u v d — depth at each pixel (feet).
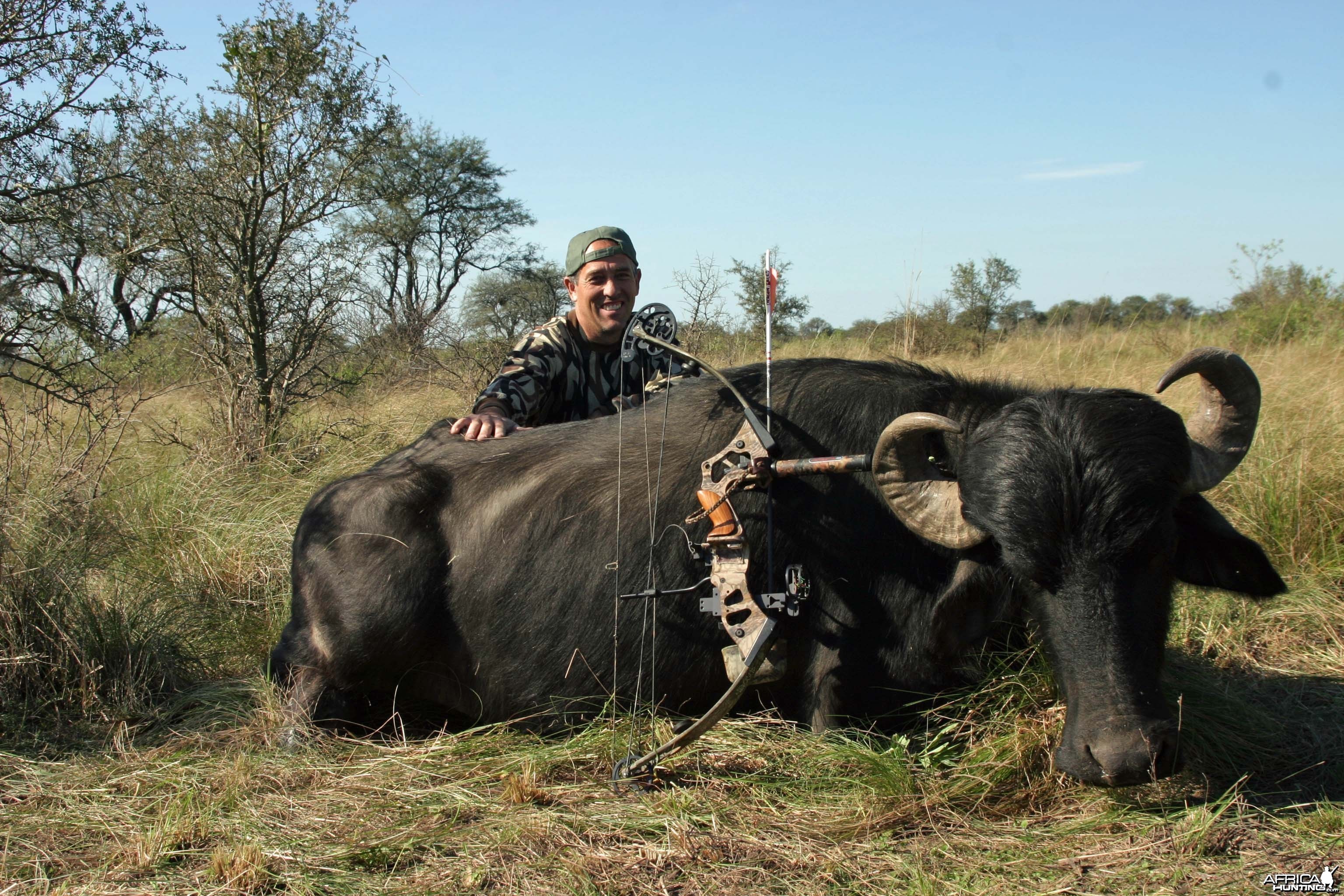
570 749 12.50
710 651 13.01
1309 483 18.76
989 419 11.24
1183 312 57.26
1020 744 11.45
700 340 32.07
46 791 11.51
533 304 94.53
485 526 13.65
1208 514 11.30
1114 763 9.41
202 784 11.68
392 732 14.12
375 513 13.82
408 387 42.04
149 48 22.16
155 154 29.76
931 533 11.18
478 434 14.87
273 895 9.38
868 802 11.01
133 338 27.43
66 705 14.05
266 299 32.68
